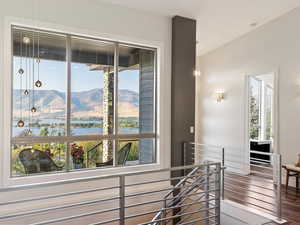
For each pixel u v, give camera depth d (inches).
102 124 167.9
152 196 174.7
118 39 168.1
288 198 163.2
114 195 161.3
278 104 202.5
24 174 143.1
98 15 161.0
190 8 175.8
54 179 145.9
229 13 186.7
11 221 133.7
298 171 170.6
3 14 134.5
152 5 169.5
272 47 207.0
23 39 144.7
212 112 266.4
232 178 213.9
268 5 180.2
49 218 142.4
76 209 149.9
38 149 146.8
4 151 134.2
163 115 185.3
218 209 125.8
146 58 184.9
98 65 167.0
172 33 188.9
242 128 231.3
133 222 167.3
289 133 194.4
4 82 134.6
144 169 176.7
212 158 249.8
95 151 164.7
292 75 192.7
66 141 154.9
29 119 145.4
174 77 186.1
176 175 185.2
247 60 228.2
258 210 141.6
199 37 230.7
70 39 157.0
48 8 145.8
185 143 188.1
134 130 179.9
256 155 266.7
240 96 234.4
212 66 267.6
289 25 194.9
